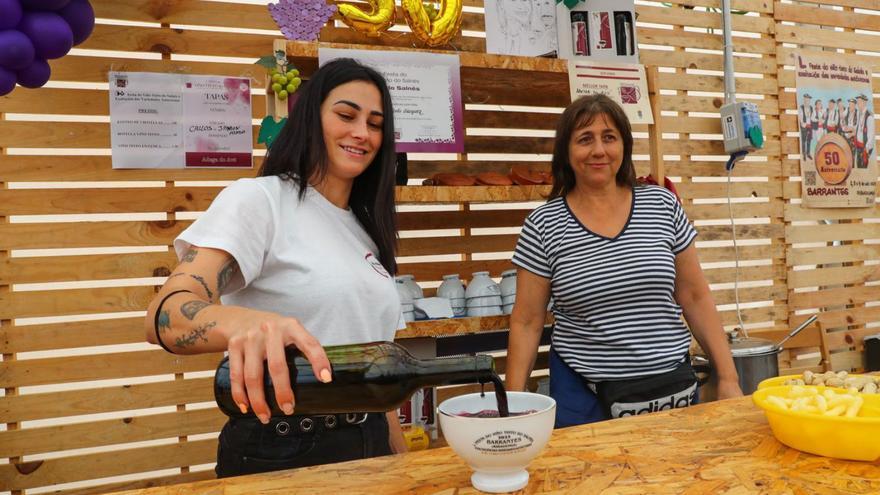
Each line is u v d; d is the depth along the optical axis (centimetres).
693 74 324
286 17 228
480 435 87
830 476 93
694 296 211
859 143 359
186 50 249
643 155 311
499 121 287
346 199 137
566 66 253
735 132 313
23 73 192
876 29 363
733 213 331
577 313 195
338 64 131
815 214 351
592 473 95
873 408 104
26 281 233
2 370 230
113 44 239
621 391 184
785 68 344
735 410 128
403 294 227
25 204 233
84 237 239
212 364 253
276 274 121
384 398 89
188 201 250
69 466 234
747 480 92
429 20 247
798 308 346
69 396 236
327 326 123
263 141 214
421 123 234
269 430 119
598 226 198
